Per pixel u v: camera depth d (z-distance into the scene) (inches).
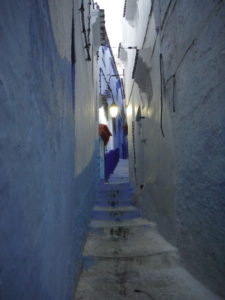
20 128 35.3
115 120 669.9
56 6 68.5
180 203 116.0
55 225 58.9
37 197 43.3
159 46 148.8
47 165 52.4
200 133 91.6
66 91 84.2
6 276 28.7
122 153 928.3
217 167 79.3
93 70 236.4
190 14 97.5
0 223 27.5
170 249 123.7
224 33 72.1
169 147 133.2
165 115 139.2
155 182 168.7
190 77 99.6
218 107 77.4
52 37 62.1
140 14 220.8
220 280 79.1
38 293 42.0
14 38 34.1
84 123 154.6
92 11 217.5
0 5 29.6
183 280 99.6
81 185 131.1
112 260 119.5
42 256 45.4
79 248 111.9
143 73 191.0
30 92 41.3
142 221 186.4
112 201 238.7
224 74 73.1
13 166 32.0
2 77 29.2
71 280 85.3
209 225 85.9
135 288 97.1
